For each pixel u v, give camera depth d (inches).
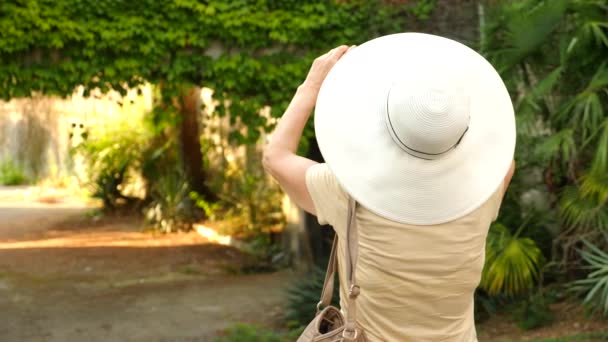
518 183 304.2
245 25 327.9
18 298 382.3
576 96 264.1
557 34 276.5
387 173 75.4
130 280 422.0
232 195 552.7
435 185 75.2
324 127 78.6
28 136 856.9
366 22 339.6
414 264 75.9
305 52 339.6
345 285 80.3
